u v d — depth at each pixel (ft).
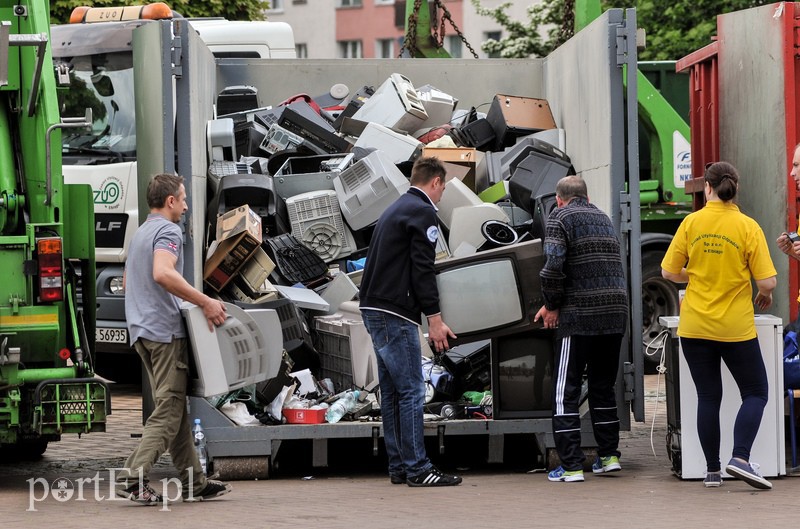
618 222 53.98
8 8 50.83
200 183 57.31
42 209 48.93
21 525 40.52
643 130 87.40
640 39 54.95
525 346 52.54
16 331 46.50
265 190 60.44
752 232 47.62
